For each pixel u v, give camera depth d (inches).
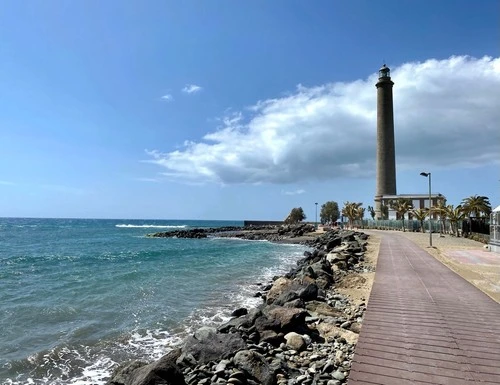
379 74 3531.0
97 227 5236.2
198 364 300.8
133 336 449.1
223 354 309.4
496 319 366.3
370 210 3786.9
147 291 730.2
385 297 464.1
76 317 533.0
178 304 617.0
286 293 500.1
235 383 265.9
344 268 810.8
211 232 3796.8
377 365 254.8
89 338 439.5
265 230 3821.4
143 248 1947.6
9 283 826.2
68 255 1507.1
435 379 233.8
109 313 555.5
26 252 1632.6
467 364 256.4
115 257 1441.9
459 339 307.4
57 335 448.1
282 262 1314.0
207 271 1032.8
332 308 476.1
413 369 248.5
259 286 795.4
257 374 279.3
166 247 2046.0
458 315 381.1
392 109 3516.2
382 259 868.0
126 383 249.8
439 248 1186.6
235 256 1524.4
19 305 603.2
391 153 3491.6
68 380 328.2
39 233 3326.8
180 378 257.4
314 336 369.4
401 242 1409.9
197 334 338.6
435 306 418.6
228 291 733.9
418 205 3302.2
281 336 361.4
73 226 5413.4
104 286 786.2
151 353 394.3
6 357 376.5
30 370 347.9
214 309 583.5
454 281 575.2
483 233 1660.9
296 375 288.7
